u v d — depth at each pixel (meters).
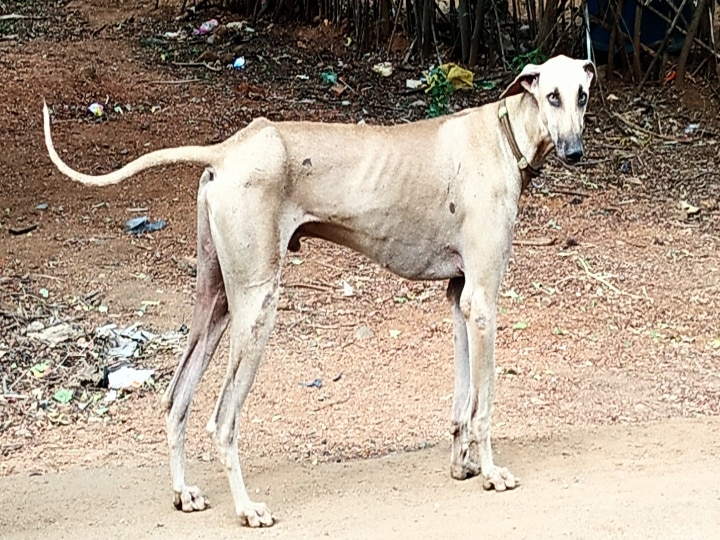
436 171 2.62
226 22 6.45
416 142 2.63
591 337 3.71
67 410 3.27
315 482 2.79
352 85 5.66
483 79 5.65
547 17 5.60
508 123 2.64
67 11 6.67
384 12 6.01
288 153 2.54
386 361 3.54
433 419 3.21
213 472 2.90
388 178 2.60
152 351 3.56
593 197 4.70
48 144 2.54
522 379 3.44
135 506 2.69
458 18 5.88
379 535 2.40
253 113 5.25
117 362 3.50
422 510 2.56
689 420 3.16
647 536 2.31
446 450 2.98
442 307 3.88
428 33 5.89
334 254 4.22
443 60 5.90
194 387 2.66
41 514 2.65
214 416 2.56
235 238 2.50
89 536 2.49
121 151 4.80
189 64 5.86
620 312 3.87
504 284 4.03
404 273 2.70
